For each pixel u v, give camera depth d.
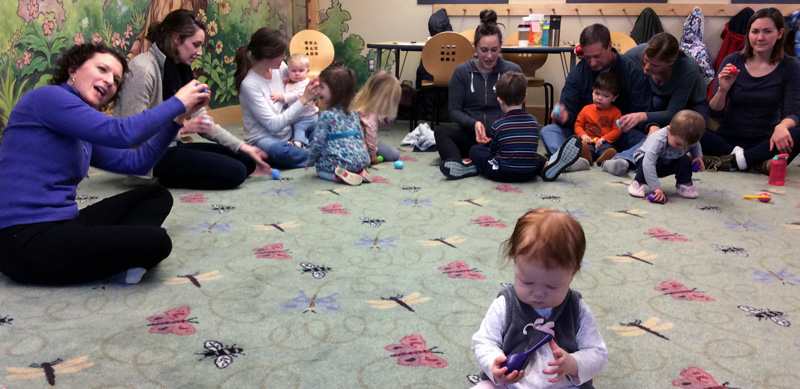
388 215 2.71
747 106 3.71
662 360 1.48
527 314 1.12
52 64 3.37
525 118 3.34
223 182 3.07
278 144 3.59
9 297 1.76
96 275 1.84
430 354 1.49
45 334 1.56
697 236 2.46
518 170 3.32
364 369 1.42
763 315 1.74
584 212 2.80
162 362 1.44
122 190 3.01
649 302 1.82
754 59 3.67
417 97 5.74
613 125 4.01
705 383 1.38
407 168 3.79
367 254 2.20
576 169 3.69
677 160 3.06
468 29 6.21
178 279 1.93
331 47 5.69
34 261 1.75
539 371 1.12
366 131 3.84
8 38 3.05
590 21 6.00
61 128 1.74
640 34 5.76
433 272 2.03
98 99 1.84
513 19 6.12
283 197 2.98
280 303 1.77
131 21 4.03
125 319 1.65
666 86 3.79
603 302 1.81
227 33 5.42
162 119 1.80
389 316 1.70
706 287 1.94
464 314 1.72
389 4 6.30
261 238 2.35
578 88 4.12
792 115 3.57
